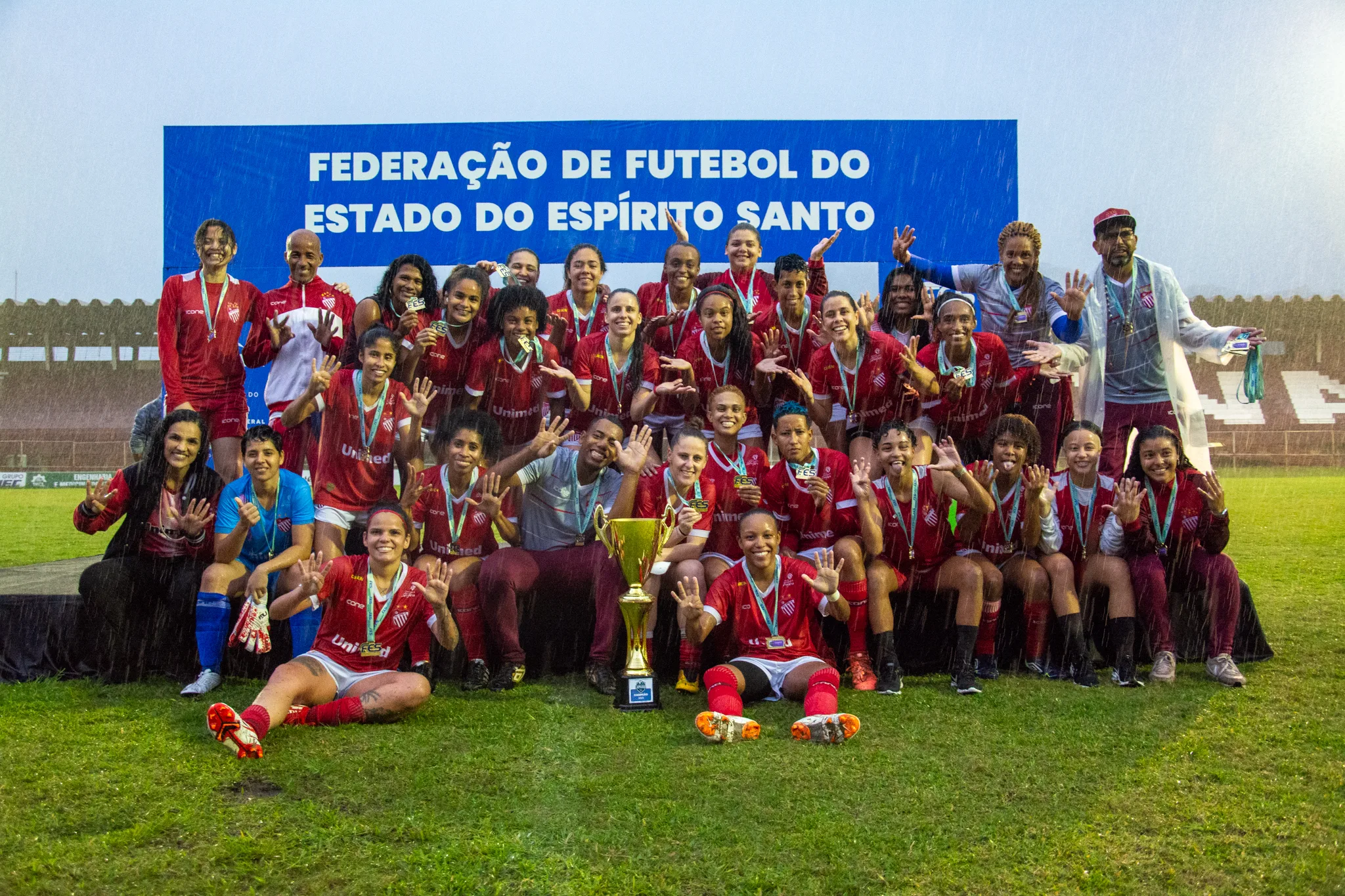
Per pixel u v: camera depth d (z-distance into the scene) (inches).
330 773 149.7
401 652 189.2
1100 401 262.1
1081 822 132.5
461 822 132.0
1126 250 257.9
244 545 211.2
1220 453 954.1
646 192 305.0
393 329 257.3
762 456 224.1
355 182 303.7
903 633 219.3
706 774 149.5
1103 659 223.8
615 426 213.5
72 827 131.4
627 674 189.9
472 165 304.3
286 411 223.9
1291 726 172.6
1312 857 122.0
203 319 261.4
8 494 765.3
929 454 233.9
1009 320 272.1
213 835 128.4
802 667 189.3
